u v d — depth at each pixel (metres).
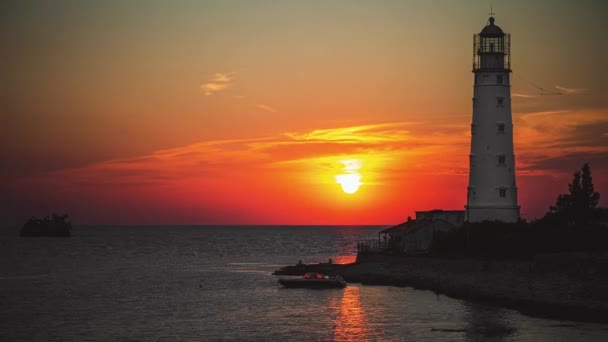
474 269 103.44
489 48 121.12
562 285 89.00
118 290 113.56
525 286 92.38
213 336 72.94
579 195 121.25
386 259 124.25
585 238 103.69
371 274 117.62
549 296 86.38
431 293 99.88
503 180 118.06
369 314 83.25
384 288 107.12
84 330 77.06
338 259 196.00
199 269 158.88
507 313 82.31
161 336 73.38
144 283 125.00
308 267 141.88
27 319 84.31
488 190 118.00
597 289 84.94
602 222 117.94
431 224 129.25
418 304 89.75
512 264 99.38
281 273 139.00
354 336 71.38
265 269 157.50
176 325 79.25
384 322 78.00
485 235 112.62
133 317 85.06
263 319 82.00
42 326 79.69
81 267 166.38
